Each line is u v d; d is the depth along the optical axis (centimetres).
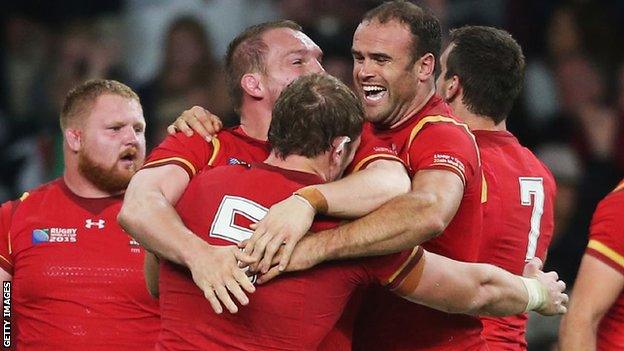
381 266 1471
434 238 1612
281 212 1427
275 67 1717
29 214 1953
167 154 1642
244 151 1691
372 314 1691
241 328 1448
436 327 1672
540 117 3606
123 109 1959
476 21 3719
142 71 3856
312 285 1444
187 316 1478
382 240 1443
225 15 3816
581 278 1839
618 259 1823
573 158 3384
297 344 1449
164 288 1509
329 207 1445
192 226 1488
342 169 1537
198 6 3856
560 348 1850
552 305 1630
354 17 3450
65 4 3919
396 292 1497
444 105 1719
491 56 1936
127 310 1888
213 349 1458
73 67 3734
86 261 1897
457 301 1516
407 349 1683
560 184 3216
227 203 1473
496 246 1845
